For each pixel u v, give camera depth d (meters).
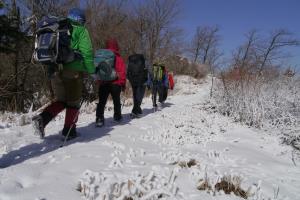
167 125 8.54
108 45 7.41
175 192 3.71
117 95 7.64
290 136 8.03
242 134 8.30
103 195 3.24
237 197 3.88
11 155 4.73
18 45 8.12
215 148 6.45
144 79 9.16
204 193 3.86
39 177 3.88
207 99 14.71
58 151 4.98
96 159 4.67
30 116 8.12
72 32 5.30
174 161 4.93
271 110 9.45
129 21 28.20
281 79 10.88
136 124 8.10
